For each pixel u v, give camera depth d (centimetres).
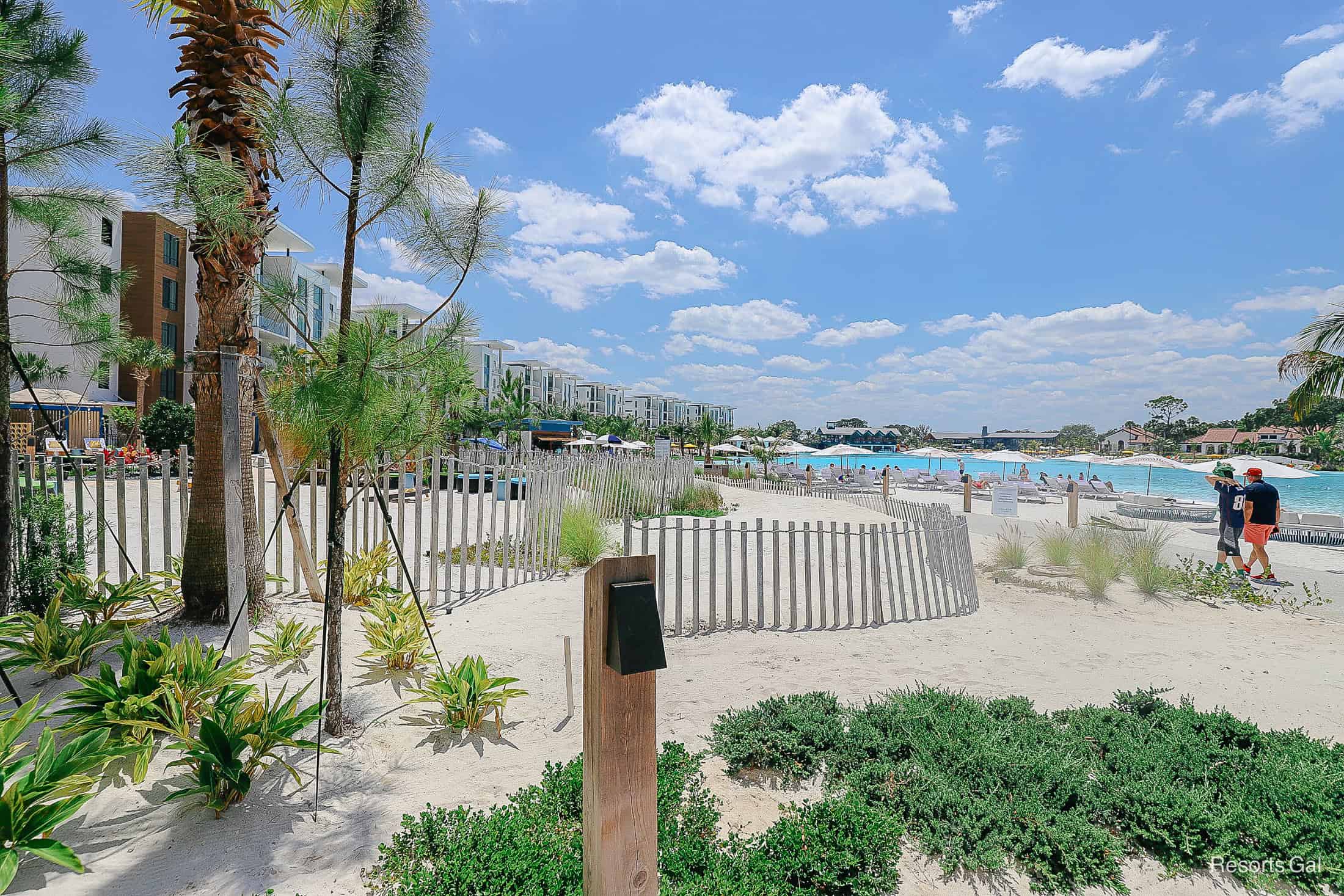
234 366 430
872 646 616
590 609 172
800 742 382
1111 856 290
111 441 2394
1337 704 494
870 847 282
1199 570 945
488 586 768
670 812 313
